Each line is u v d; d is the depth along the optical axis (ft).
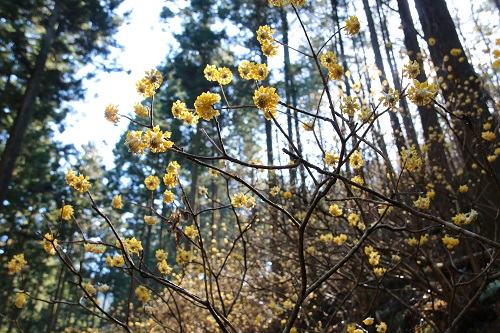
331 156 7.02
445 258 14.34
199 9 57.82
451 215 13.89
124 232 87.71
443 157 16.39
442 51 17.21
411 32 21.67
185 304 22.26
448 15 17.52
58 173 62.54
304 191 15.21
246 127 66.13
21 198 55.42
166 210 65.05
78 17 42.34
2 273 49.83
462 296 11.85
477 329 10.72
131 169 82.84
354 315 15.33
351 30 5.45
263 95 5.11
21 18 39.06
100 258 73.97
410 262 14.61
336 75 5.60
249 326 19.51
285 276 17.35
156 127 5.26
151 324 17.56
